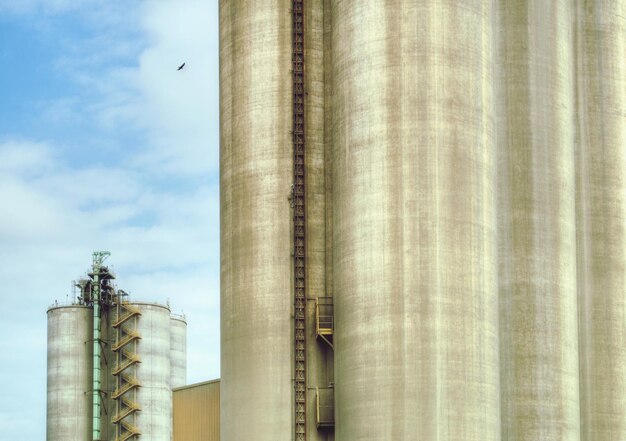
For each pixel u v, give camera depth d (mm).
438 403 44500
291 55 51688
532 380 50531
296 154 50781
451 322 45188
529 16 52719
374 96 46750
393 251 45594
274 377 49688
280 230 50656
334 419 48219
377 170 46281
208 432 56562
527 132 52000
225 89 53250
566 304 52000
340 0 48844
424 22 46688
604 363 54406
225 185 52688
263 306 50312
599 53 56469
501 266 51156
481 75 47625
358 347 45812
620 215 55812
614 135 56188
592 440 53781
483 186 47062
